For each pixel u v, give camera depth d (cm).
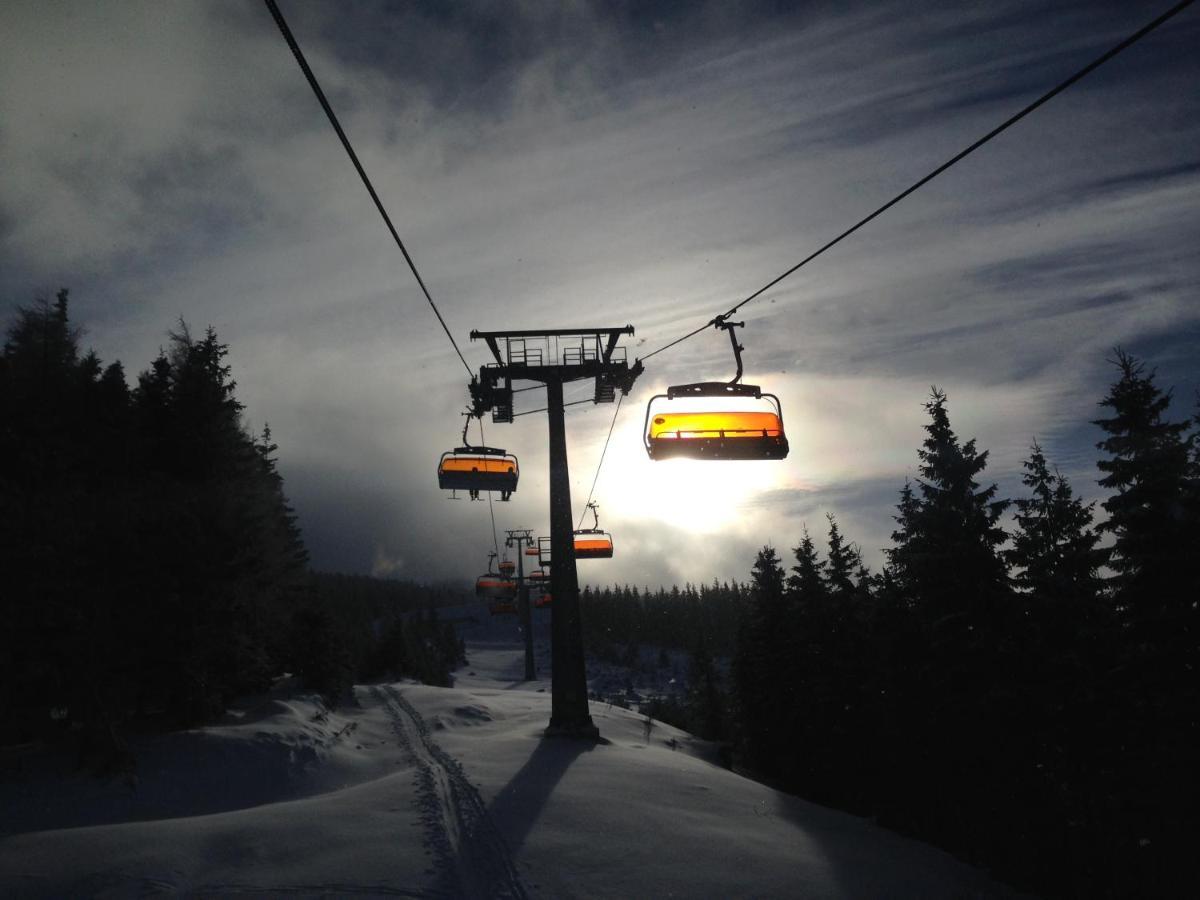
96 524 1864
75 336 2305
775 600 3628
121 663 1856
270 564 2633
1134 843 1781
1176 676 1809
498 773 1623
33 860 1020
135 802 1559
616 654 15925
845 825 1606
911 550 2344
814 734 3002
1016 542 2219
